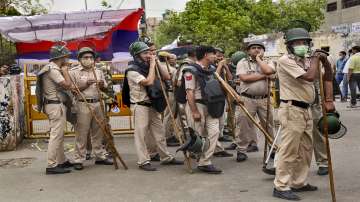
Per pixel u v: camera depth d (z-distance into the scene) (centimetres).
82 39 1086
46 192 625
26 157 866
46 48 1234
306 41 541
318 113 638
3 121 927
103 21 1070
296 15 3275
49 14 1023
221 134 890
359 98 1680
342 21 3544
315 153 659
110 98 801
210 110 678
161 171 718
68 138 1066
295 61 536
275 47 2386
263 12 3250
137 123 728
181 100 697
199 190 609
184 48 1069
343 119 1195
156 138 754
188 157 706
